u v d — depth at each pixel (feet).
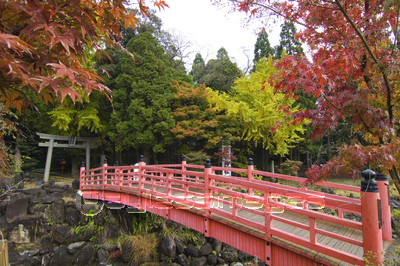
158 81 47.11
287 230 12.79
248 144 52.65
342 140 50.06
